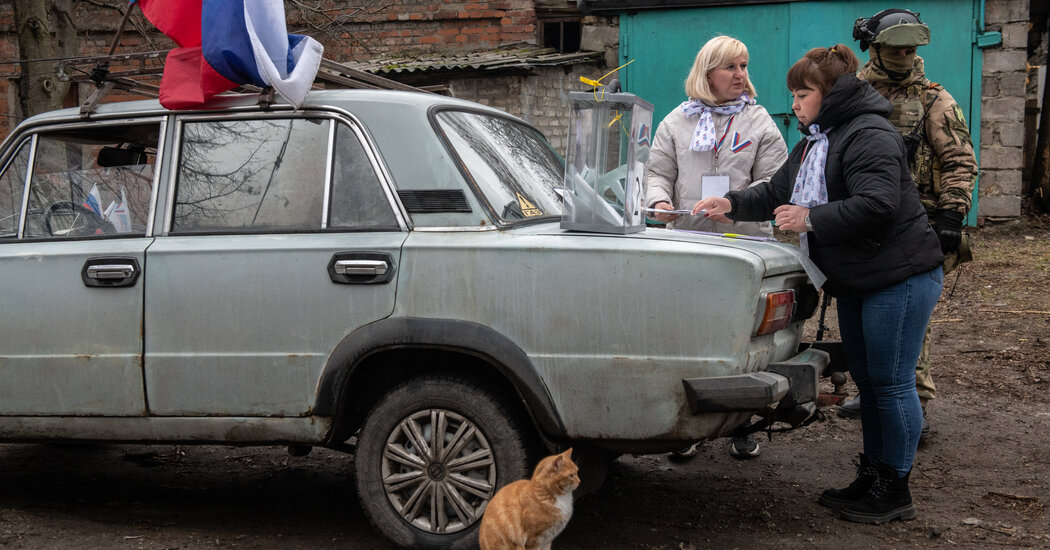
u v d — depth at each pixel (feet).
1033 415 19.21
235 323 12.07
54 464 17.07
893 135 12.23
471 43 48.98
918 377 17.06
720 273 10.69
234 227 12.53
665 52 44.09
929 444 17.35
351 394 12.19
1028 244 38.58
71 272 12.73
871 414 13.67
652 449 11.14
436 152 11.98
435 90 15.25
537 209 12.59
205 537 12.78
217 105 13.00
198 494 15.14
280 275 11.94
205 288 12.19
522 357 11.16
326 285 11.78
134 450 18.07
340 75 14.19
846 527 13.19
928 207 15.99
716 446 17.65
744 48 15.29
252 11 12.33
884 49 15.89
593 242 11.12
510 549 10.30
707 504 14.24
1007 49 40.29
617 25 45.24
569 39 50.31
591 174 11.60
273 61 12.57
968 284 32.09
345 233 12.02
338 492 15.23
